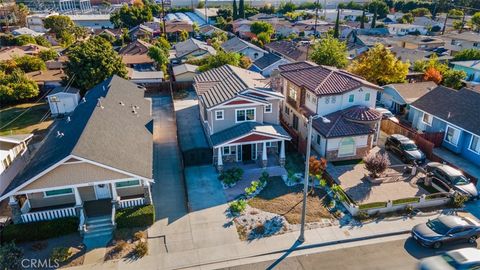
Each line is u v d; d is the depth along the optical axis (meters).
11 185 24.33
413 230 22.89
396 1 162.62
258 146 33.38
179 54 77.25
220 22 126.25
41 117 46.53
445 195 26.61
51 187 23.33
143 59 70.88
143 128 32.22
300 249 22.34
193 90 57.12
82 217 23.66
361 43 86.19
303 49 71.06
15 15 123.44
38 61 62.09
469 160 33.59
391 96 46.34
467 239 22.48
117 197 24.73
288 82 40.41
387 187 28.95
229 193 28.34
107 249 22.38
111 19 124.56
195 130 39.44
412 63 66.50
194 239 23.22
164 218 25.31
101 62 51.06
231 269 20.80
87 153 23.33
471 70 57.84
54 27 103.69
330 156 33.28
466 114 34.34
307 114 35.81
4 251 19.23
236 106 32.91
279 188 28.98
